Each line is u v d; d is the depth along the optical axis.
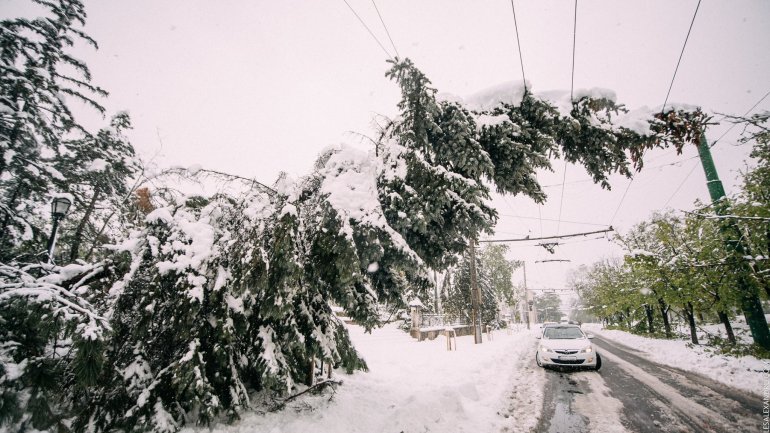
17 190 8.75
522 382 8.07
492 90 5.71
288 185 5.59
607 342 19.20
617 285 22.62
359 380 7.33
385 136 5.84
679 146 5.55
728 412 5.53
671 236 13.18
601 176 6.05
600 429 4.89
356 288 5.57
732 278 10.11
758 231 9.37
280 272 4.38
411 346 15.20
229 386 4.53
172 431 4.01
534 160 5.29
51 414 3.87
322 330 5.40
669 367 9.80
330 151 6.21
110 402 4.13
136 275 4.72
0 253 6.37
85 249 10.86
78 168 12.44
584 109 5.57
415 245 5.72
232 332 4.41
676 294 13.13
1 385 3.55
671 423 5.07
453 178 4.93
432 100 4.70
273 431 4.24
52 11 11.65
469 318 25.03
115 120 13.75
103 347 3.63
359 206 4.70
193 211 5.62
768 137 9.21
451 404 5.50
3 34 10.15
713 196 10.22
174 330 4.50
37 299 3.68
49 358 4.12
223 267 4.76
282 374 4.55
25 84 9.61
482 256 29.09
